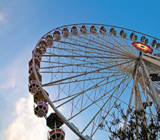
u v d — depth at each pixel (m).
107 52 27.08
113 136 14.08
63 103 22.70
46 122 22.66
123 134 13.93
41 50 27.97
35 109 25.16
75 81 24.78
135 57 26.34
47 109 25.44
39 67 25.92
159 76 22.75
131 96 23.19
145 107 22.31
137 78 25.23
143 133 13.42
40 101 25.42
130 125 14.20
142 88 25.11
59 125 22.61
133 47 29.27
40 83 22.64
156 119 14.20
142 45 28.19
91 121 21.53
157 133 13.39
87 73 25.02
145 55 26.03
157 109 15.38
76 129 19.28
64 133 22.08
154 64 24.12
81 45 27.77
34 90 26.30
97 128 21.17
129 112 14.92
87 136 19.48
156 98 20.34
